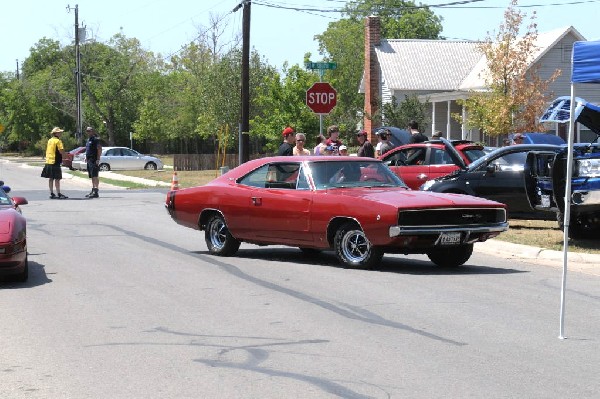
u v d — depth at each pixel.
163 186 37.75
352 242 13.66
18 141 121.12
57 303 10.89
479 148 21.52
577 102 15.10
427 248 13.09
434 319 9.77
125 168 57.03
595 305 10.64
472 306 10.53
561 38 44.59
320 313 10.15
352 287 11.95
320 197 13.74
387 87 52.38
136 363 7.89
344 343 8.62
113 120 97.06
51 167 29.94
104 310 10.43
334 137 21.64
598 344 8.56
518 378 7.30
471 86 48.25
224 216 15.12
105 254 15.66
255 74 59.84
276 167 14.65
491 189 19.03
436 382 7.17
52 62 128.38
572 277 12.96
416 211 12.77
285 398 6.75
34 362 7.95
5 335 9.09
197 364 7.85
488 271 13.58
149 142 97.44
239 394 6.87
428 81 52.41
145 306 10.66
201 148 88.56
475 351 8.27
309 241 13.99
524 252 15.73
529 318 9.83
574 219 16.48
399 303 10.74
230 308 10.51
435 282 12.37
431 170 21.17
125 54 98.50
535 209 16.75
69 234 18.95
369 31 55.34
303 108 40.38
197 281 12.56
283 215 14.18
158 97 89.81
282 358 8.03
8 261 11.98
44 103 108.44
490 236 13.40
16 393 6.95
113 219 22.41
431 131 52.69
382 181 14.37
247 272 13.42
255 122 49.16
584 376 7.37
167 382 7.25
